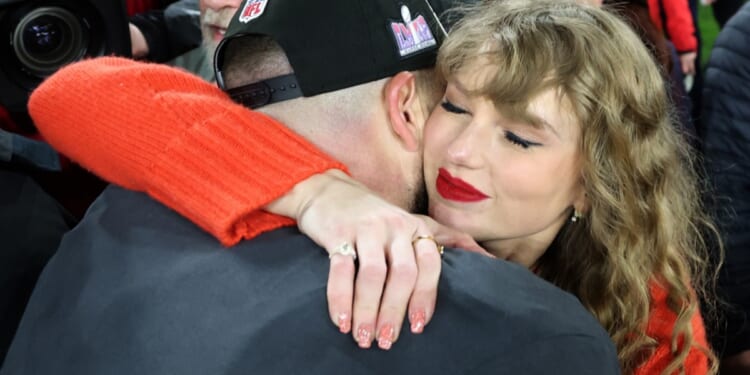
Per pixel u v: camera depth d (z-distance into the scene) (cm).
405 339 68
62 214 132
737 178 199
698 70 292
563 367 67
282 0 89
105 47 138
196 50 186
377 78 92
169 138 87
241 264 77
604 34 98
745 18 204
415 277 71
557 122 96
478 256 78
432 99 101
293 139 87
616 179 102
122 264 84
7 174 118
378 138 93
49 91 104
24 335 90
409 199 99
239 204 79
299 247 78
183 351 72
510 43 94
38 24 131
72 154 101
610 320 114
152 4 196
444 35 101
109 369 75
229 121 87
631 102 98
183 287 76
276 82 91
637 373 115
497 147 97
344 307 69
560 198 103
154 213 89
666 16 281
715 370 123
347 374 67
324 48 89
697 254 135
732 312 193
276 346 68
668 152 108
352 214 78
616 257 109
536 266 121
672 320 115
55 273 92
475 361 67
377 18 92
